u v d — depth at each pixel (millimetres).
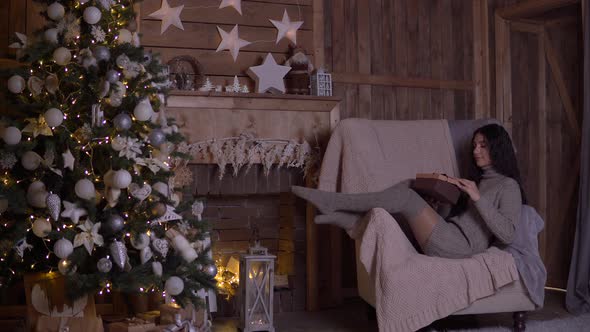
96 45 2646
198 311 2840
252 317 3129
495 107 4492
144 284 2494
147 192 2541
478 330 3061
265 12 3900
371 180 3297
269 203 3998
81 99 2600
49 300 2617
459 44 4508
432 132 3469
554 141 4492
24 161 2512
